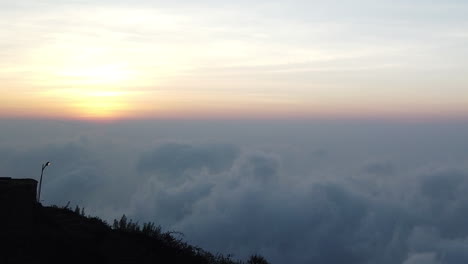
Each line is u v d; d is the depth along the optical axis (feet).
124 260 39.09
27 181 44.04
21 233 39.93
